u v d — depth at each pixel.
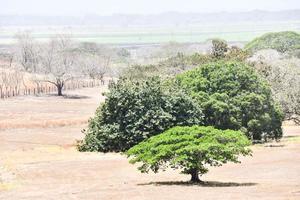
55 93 171.75
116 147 76.38
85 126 107.12
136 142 75.56
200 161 47.16
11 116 118.88
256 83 83.62
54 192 46.47
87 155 72.50
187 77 87.00
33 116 119.19
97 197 41.94
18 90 170.62
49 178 55.59
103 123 77.81
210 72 85.62
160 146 47.53
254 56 161.88
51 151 76.75
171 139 47.69
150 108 76.50
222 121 80.62
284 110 88.75
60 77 169.62
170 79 89.00
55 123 109.00
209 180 51.12
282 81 96.12
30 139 90.00
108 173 57.81
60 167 62.00
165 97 77.75
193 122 77.50
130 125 75.75
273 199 38.28
